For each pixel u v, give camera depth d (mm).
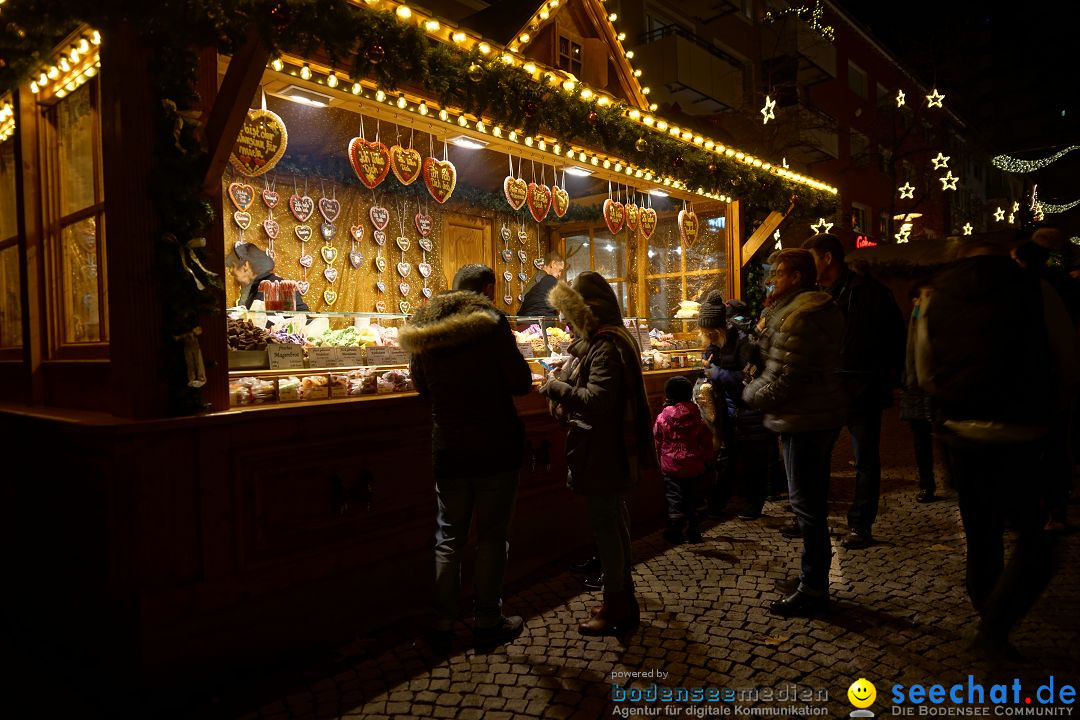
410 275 7598
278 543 3152
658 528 5047
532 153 5539
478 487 3189
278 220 6488
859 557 4125
